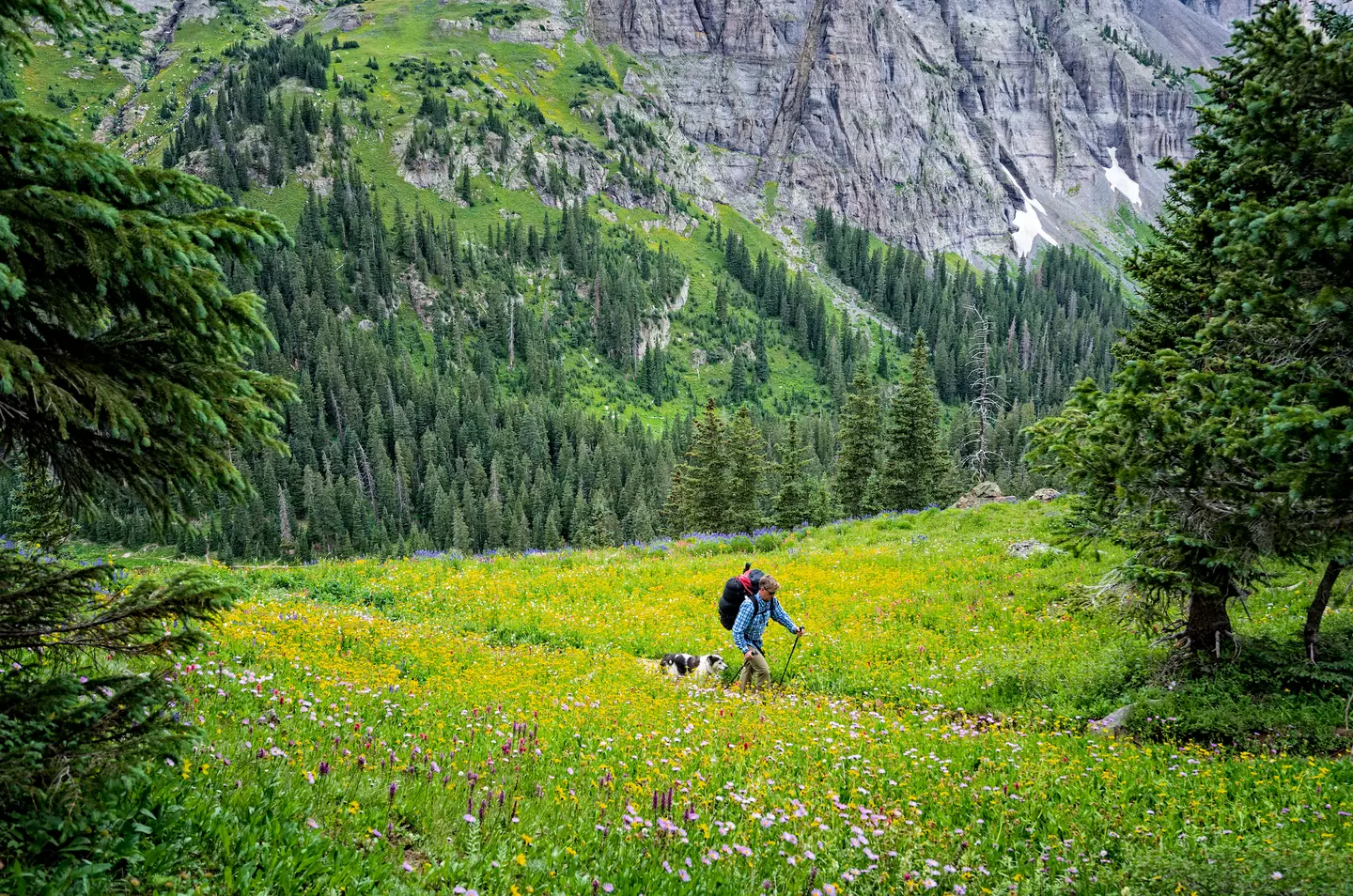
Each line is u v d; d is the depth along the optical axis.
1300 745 9.66
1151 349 12.62
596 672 12.40
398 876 4.52
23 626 3.85
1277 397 6.08
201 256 3.85
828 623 18.17
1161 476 7.80
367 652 11.73
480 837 5.12
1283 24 6.94
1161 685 12.02
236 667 8.75
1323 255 5.93
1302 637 12.19
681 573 23.95
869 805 7.18
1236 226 6.39
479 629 16.84
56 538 4.95
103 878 3.75
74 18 4.11
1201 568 11.52
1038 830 6.80
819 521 69.25
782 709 10.77
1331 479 5.91
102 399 3.73
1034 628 16.53
